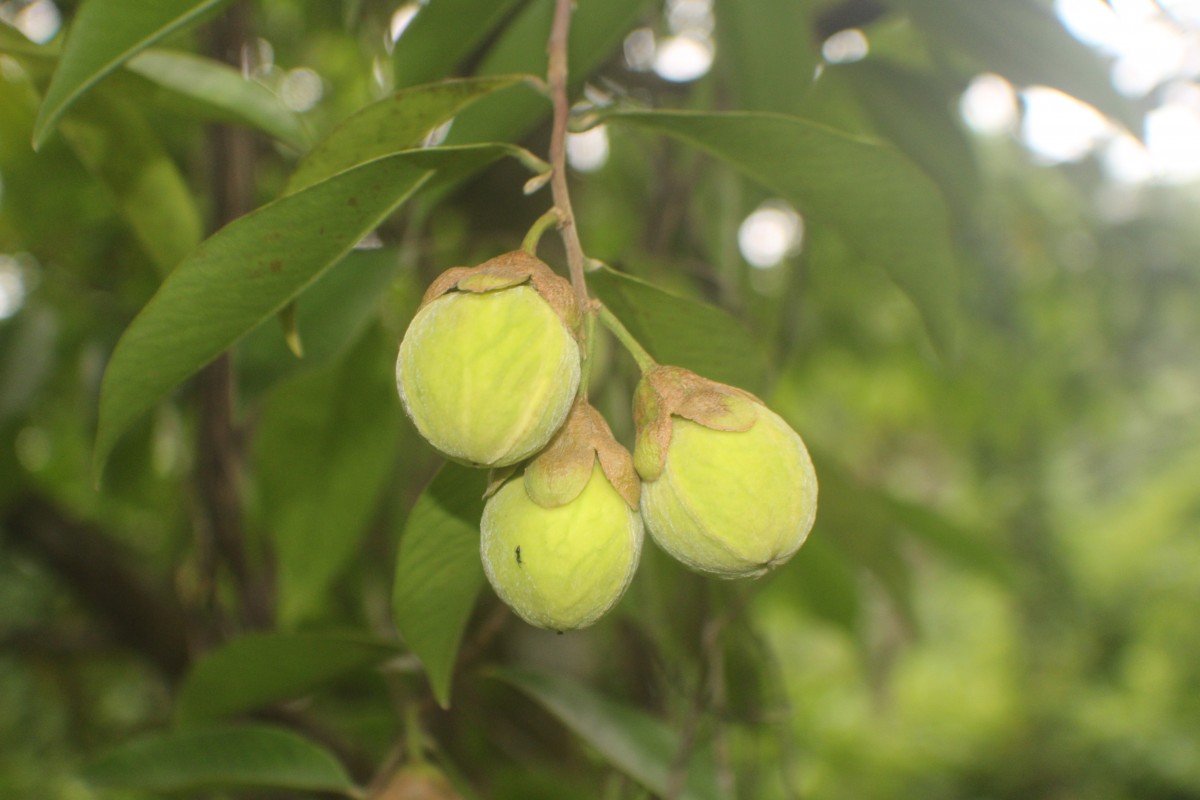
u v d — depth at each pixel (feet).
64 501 2.89
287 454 1.64
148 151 1.40
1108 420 4.42
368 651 1.40
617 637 1.75
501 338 1.04
